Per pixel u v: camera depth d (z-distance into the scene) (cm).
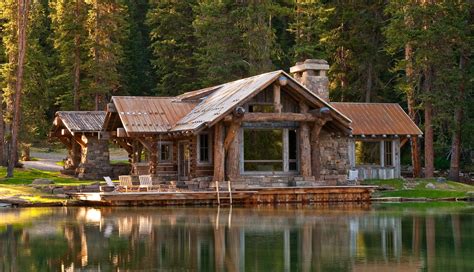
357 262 1909
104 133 4584
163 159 4191
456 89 4747
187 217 2991
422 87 5012
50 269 1828
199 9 6266
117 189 3844
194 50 6819
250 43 5925
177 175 4159
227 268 1831
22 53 4812
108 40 6316
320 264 1878
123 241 2291
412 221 2838
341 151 4184
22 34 4834
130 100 4244
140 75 8031
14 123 4706
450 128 4728
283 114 3872
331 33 5866
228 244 2222
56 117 5134
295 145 4028
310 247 2158
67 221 2850
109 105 4269
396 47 4881
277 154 3975
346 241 2288
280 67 7125
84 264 1892
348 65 6003
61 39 6322
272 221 2836
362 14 5831
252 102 3897
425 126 4688
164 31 6869
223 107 3775
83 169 4850
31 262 1925
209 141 3944
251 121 3869
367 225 2700
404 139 4559
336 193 3816
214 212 3222
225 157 3862
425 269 1806
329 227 2634
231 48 6169
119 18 6372
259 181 3862
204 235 2422
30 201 3594
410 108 4919
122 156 7188
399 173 4550
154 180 4034
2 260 1956
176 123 4088
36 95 5866
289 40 7244
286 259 1961
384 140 4522
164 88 6806
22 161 6412
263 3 5931
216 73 6031
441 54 4625
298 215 3073
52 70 7256
